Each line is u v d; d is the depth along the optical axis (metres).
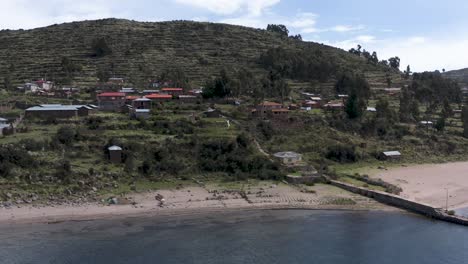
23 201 107.31
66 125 150.12
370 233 97.31
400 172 154.50
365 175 142.75
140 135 146.50
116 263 80.25
